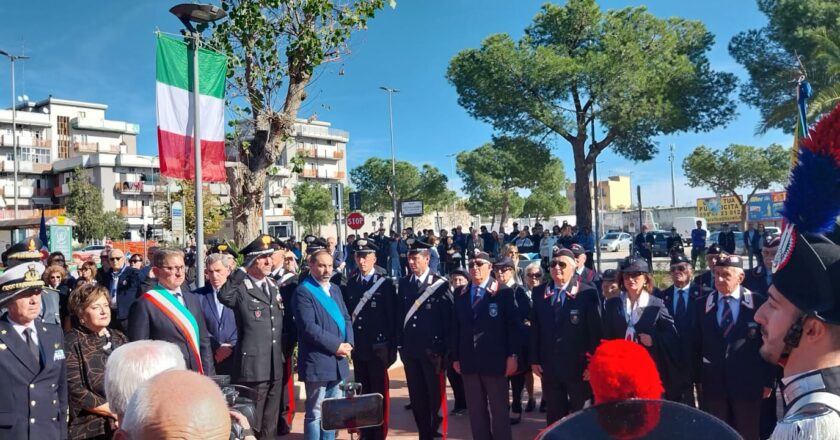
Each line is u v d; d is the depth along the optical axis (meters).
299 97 9.78
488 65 25.02
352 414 2.86
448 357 5.91
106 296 4.06
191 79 7.23
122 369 2.46
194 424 1.43
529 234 22.75
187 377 1.56
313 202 53.28
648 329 5.01
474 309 5.49
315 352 5.21
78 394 3.82
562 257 5.48
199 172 7.04
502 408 5.39
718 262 4.79
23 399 3.48
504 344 5.40
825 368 1.44
